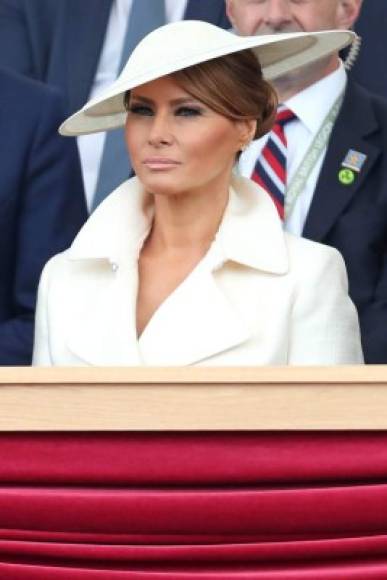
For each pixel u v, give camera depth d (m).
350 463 9.09
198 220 12.34
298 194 17.75
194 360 11.89
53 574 9.18
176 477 9.09
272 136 17.91
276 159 17.86
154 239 12.54
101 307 12.27
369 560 9.22
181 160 11.85
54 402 8.94
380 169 17.95
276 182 17.77
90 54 19.27
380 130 18.19
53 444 9.12
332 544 9.15
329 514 9.10
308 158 17.91
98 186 18.72
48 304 12.65
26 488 9.18
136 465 9.09
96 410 8.93
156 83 11.77
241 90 11.91
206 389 8.92
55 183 17.70
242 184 12.70
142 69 11.71
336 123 18.08
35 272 17.34
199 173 11.93
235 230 12.31
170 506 9.08
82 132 13.22
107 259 12.59
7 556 9.27
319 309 12.36
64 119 18.02
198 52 11.67
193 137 11.83
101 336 12.14
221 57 11.83
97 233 12.50
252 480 9.11
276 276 12.31
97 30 19.28
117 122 13.20
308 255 12.50
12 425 8.95
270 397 8.92
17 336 16.80
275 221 12.48
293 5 17.92
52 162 17.75
